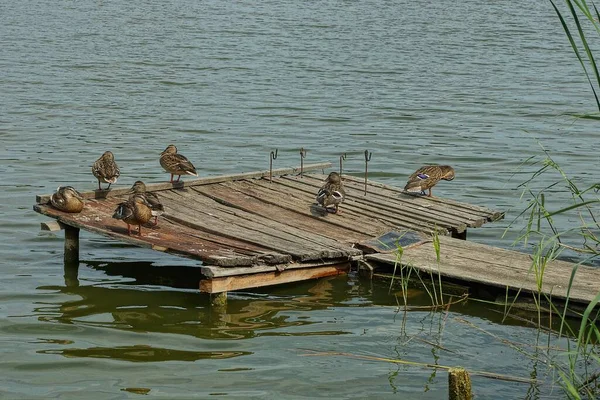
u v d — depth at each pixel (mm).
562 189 21562
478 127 28125
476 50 43219
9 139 24969
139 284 15016
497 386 11281
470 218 17078
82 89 32094
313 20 52250
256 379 11492
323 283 15016
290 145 25562
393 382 11438
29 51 39438
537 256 11930
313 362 12016
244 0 61156
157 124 27453
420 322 13422
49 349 12352
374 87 33969
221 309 13828
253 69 36875
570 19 55125
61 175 21750
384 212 17141
